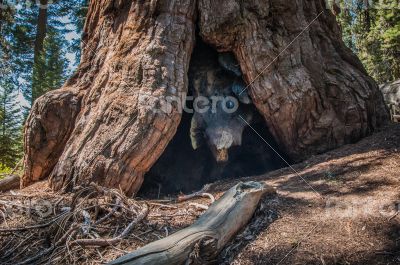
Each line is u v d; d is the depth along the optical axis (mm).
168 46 5340
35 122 5887
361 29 14977
